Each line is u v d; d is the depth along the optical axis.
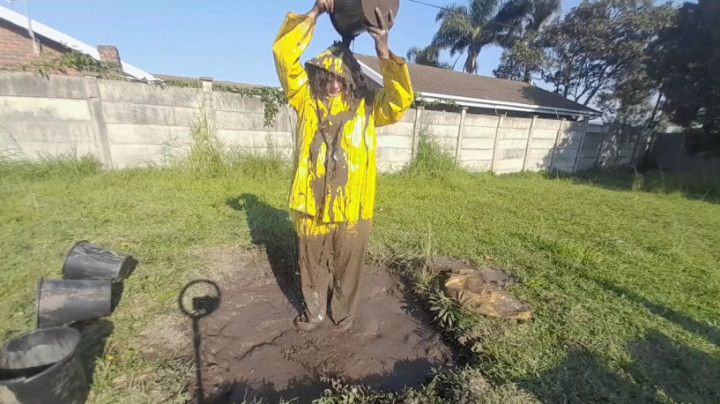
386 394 2.01
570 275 3.62
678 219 6.50
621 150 14.55
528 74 22.03
